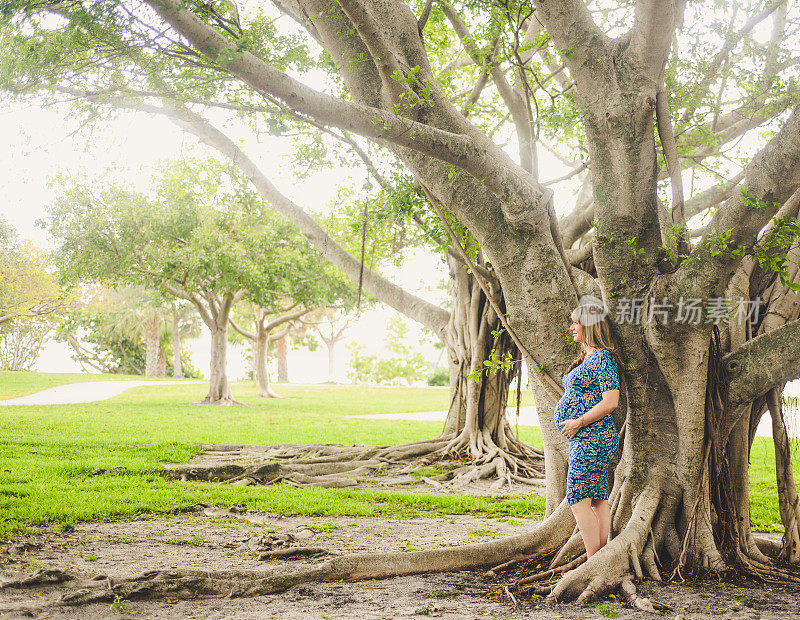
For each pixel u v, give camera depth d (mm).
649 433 5223
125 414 21625
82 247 25500
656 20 4547
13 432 15055
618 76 4867
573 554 5035
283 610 4016
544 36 6508
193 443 14031
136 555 5344
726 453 5465
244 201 24156
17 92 6195
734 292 5559
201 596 4301
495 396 13398
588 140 5078
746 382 5125
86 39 5773
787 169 4340
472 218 5508
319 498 8953
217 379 28734
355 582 4738
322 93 4418
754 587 4660
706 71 7500
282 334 37562
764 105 7727
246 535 6344
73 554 5305
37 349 58500
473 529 7086
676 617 3879
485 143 5727
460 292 13703
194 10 4945
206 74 6738
